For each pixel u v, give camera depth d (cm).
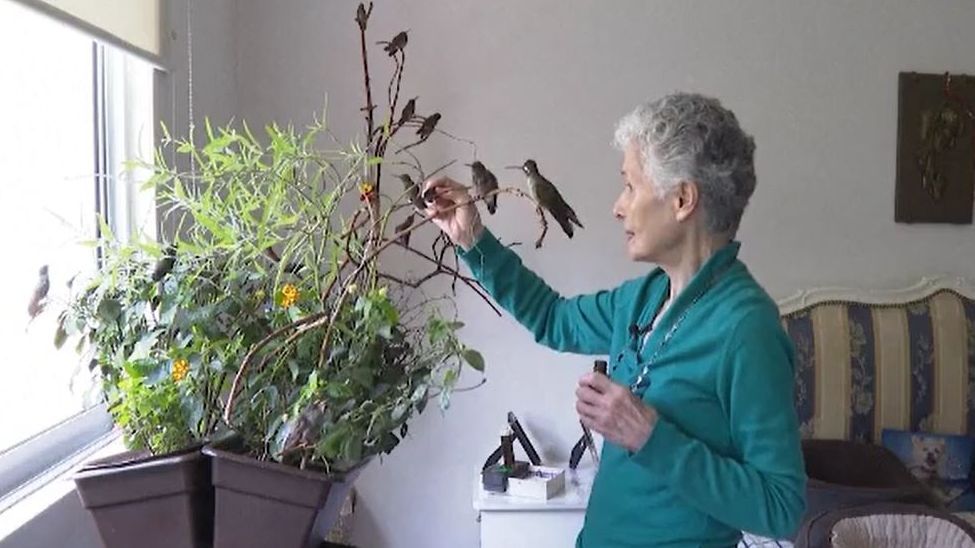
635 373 125
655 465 110
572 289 259
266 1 247
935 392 262
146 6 170
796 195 265
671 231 121
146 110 175
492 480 233
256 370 108
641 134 120
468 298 255
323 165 124
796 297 263
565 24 254
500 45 253
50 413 152
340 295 112
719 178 116
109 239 122
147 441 110
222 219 119
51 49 158
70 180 164
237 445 105
